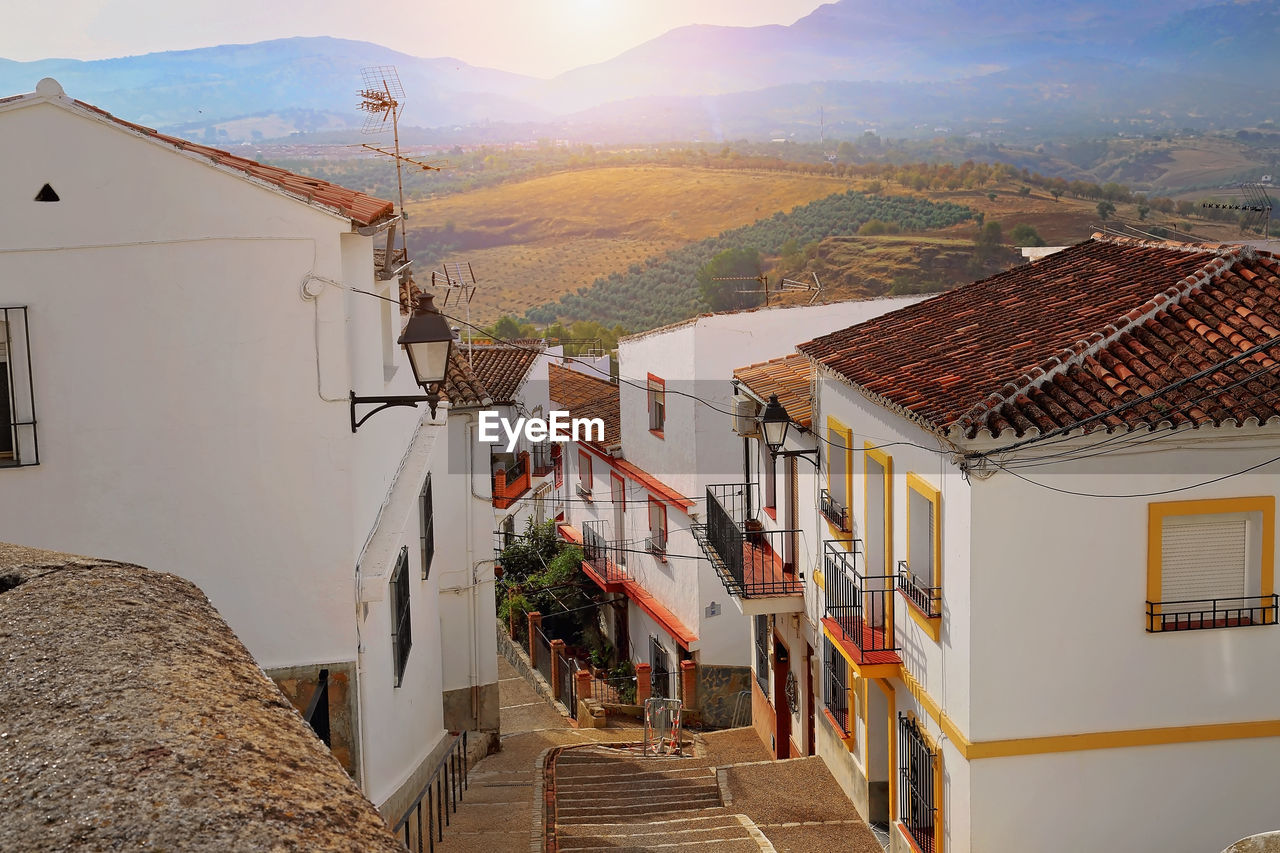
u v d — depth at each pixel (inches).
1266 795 451.8
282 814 82.2
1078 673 441.1
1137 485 433.4
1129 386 442.6
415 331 370.9
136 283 376.5
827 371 618.5
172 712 96.9
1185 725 446.0
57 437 377.7
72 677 104.0
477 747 687.7
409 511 481.1
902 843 523.2
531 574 1211.9
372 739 420.8
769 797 634.2
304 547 390.9
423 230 5762.8
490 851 464.8
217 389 383.6
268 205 378.3
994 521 432.1
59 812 80.4
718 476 892.0
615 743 800.9
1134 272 559.2
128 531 384.2
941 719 467.5
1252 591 444.1
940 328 599.5
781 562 757.3
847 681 624.1
